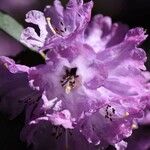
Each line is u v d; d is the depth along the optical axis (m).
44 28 0.49
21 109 0.50
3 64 0.48
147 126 0.59
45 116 0.47
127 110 0.48
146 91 0.49
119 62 0.49
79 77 0.48
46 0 0.81
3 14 0.52
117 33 0.59
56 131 0.49
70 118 0.47
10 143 0.51
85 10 0.48
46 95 0.47
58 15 0.50
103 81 0.47
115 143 0.49
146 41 0.77
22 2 0.80
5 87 0.50
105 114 0.49
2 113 0.50
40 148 0.50
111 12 0.84
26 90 0.49
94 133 0.48
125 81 0.49
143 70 0.52
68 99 0.48
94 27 0.59
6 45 0.70
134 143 0.60
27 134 0.49
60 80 0.48
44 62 0.50
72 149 0.50
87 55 0.47
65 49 0.46
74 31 0.46
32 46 0.49
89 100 0.48
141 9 0.85
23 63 0.51
